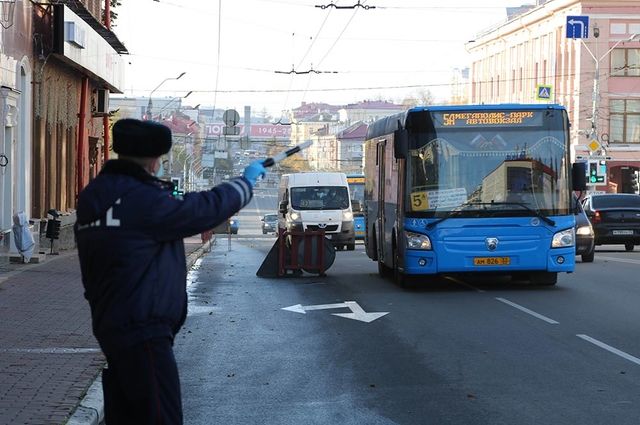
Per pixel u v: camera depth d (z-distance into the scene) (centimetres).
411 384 938
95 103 3631
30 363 1002
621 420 780
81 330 1235
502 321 1362
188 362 1084
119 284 462
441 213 1716
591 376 966
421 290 1800
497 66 7881
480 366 1026
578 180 1733
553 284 1847
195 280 2141
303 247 2175
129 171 476
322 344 1198
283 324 1389
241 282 2066
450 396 880
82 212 470
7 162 2158
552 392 892
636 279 1948
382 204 2055
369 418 800
